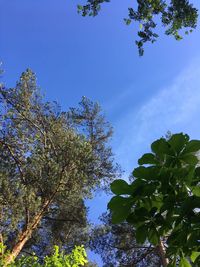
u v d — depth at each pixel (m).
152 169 1.96
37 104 16.52
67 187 14.85
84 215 17.02
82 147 15.17
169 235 1.94
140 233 1.96
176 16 8.57
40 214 14.52
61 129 16.33
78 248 5.10
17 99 16.09
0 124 15.74
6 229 13.47
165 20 8.70
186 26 8.68
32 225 14.14
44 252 17.27
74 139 15.65
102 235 17.80
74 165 14.99
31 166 15.02
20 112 15.98
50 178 14.65
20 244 13.44
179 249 1.97
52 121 16.22
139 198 1.97
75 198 15.68
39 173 14.91
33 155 15.09
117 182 1.99
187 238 1.91
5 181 13.70
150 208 1.97
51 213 16.89
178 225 1.92
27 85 16.44
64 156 14.94
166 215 1.91
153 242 1.97
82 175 14.93
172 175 1.95
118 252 17.16
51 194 14.92
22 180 14.85
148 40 8.82
